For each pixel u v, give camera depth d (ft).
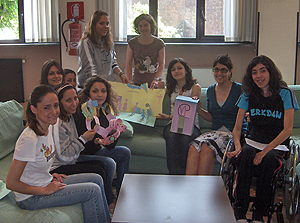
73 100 5.84
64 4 12.02
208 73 12.55
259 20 11.79
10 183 4.43
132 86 9.14
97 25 8.66
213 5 12.78
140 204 4.66
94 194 5.05
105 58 9.21
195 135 8.11
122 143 8.50
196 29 12.93
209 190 5.17
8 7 13.73
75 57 12.21
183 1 12.80
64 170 5.76
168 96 9.36
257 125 6.70
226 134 7.51
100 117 7.08
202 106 9.47
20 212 4.71
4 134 7.15
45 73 7.57
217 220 4.22
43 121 4.65
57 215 4.56
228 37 12.30
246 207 6.14
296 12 11.57
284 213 7.29
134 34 13.01
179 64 8.50
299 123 9.25
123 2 12.26
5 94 14.16
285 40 11.74
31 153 4.51
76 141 5.93
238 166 6.30
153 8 12.80
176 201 4.76
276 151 6.39
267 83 6.46
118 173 7.32
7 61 13.93
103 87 6.88
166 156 8.27
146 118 8.88
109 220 5.65
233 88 7.89
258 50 11.91
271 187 6.02
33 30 13.23
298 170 6.66
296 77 12.75
